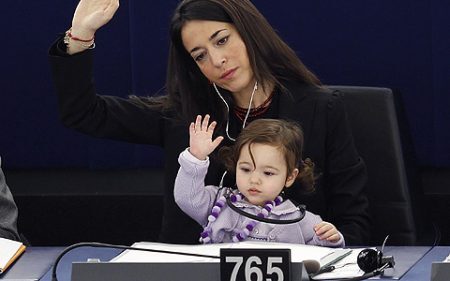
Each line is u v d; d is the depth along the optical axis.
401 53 10.43
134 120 8.30
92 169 11.05
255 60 7.84
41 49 10.86
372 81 10.52
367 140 8.54
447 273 5.73
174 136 8.22
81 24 7.80
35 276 6.54
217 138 7.24
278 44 8.02
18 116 11.02
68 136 11.04
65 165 11.10
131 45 10.73
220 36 7.68
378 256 6.27
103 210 10.77
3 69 10.95
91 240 10.80
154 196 10.68
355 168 8.11
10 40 10.88
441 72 10.38
